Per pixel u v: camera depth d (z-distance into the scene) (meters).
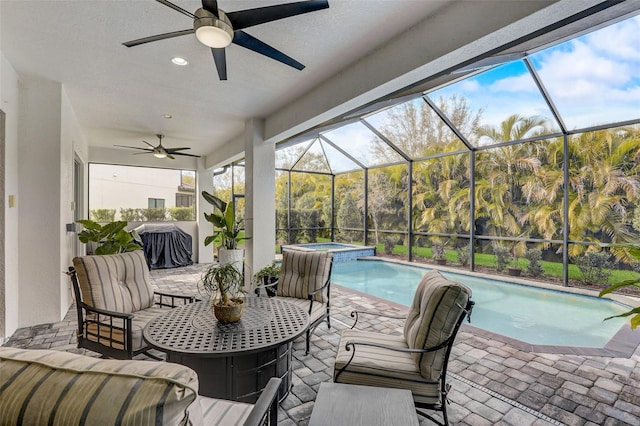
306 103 4.26
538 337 3.79
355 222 9.94
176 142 7.28
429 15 2.62
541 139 5.55
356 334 2.42
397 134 6.93
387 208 8.99
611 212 5.16
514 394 2.36
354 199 9.97
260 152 5.40
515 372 2.69
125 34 2.85
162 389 0.69
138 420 0.66
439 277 2.20
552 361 2.89
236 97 4.43
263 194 5.43
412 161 8.13
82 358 0.80
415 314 2.25
